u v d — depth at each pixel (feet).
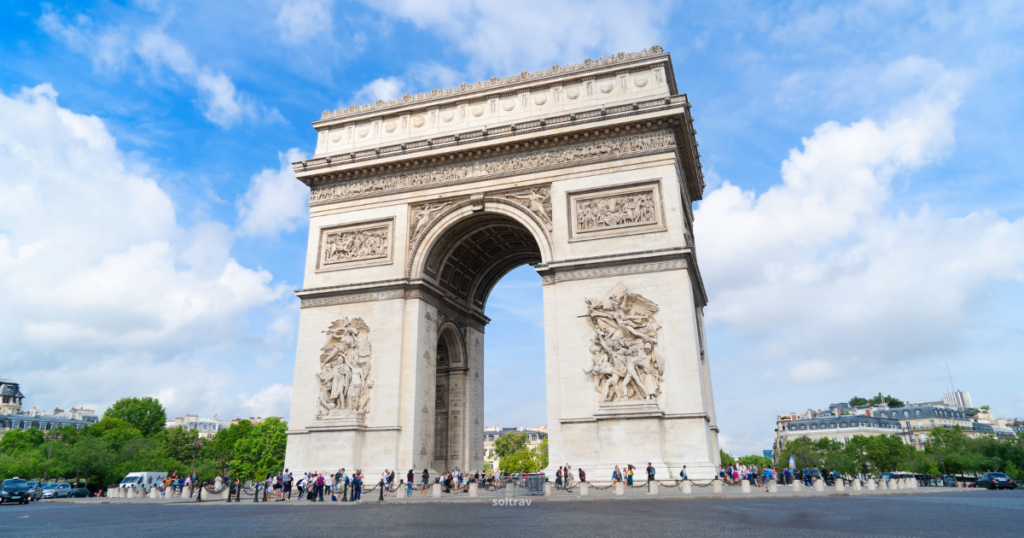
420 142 227.81
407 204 228.02
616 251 199.82
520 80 231.50
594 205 207.31
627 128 208.95
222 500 203.82
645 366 185.26
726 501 135.64
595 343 193.47
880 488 226.38
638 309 192.75
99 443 462.60
